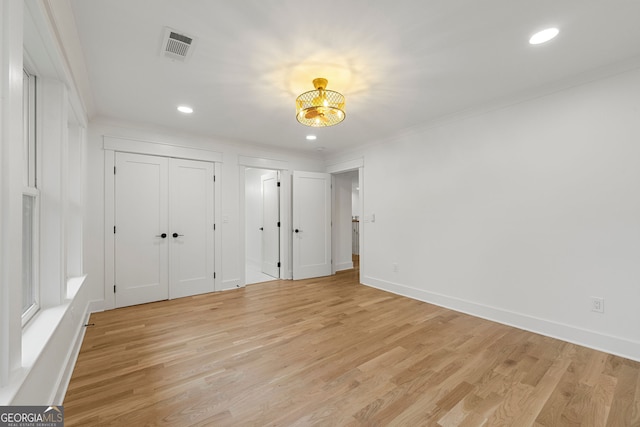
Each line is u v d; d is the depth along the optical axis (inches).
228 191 167.3
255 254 237.9
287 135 157.2
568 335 94.6
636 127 82.4
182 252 150.8
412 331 103.6
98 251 126.6
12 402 37.2
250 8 61.5
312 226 198.7
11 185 39.4
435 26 67.9
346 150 190.1
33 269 68.8
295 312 125.0
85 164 115.4
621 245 85.0
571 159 94.3
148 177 140.9
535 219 102.7
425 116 128.6
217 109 118.2
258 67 85.6
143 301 138.1
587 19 65.7
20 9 42.5
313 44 74.5
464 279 124.3
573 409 61.3
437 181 134.7
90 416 59.2
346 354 86.5
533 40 73.5
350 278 195.8
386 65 85.2
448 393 67.3
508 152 109.6
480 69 88.0
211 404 63.4
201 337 98.7
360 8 61.6
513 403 63.6
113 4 59.7
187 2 59.5
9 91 38.7
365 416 59.7
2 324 38.9
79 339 93.5
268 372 76.4
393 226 157.3
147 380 72.6
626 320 83.9
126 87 98.0
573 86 93.7
